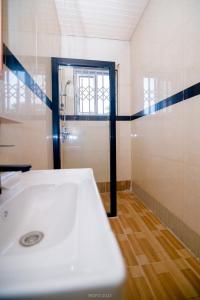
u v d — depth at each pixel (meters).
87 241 0.32
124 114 2.53
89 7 1.91
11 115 0.87
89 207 0.48
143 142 2.09
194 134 1.17
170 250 1.26
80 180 0.86
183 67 1.27
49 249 0.31
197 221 1.16
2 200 0.60
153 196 1.85
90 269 0.24
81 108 2.23
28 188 0.77
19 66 0.96
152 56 1.80
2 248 0.50
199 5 1.10
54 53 1.87
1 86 0.77
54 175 0.94
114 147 1.90
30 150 1.16
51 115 1.77
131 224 1.65
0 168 0.80
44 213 0.72
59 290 0.21
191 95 1.19
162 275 1.04
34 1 1.20
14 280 0.23
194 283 0.98
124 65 2.50
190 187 1.23
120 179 2.58
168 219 1.55
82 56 2.37
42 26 1.41
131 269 1.08
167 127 1.52
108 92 2.04
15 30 0.91
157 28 1.67
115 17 2.06
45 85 1.51
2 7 0.73
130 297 0.90
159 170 1.70
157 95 1.70
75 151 2.24
